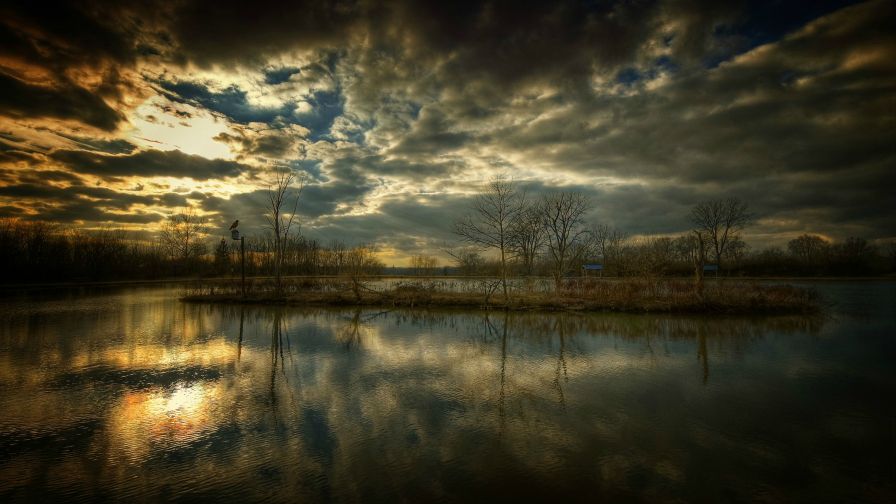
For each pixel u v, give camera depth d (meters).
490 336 16.95
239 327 19.19
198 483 5.75
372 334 17.44
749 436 7.27
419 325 19.98
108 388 9.98
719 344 15.12
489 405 8.86
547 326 19.53
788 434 7.36
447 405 8.87
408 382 10.53
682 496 5.40
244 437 7.25
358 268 37.03
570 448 6.80
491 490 5.54
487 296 25.97
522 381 10.60
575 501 5.28
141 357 13.14
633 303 23.97
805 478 5.87
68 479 5.86
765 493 5.49
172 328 18.80
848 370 11.52
